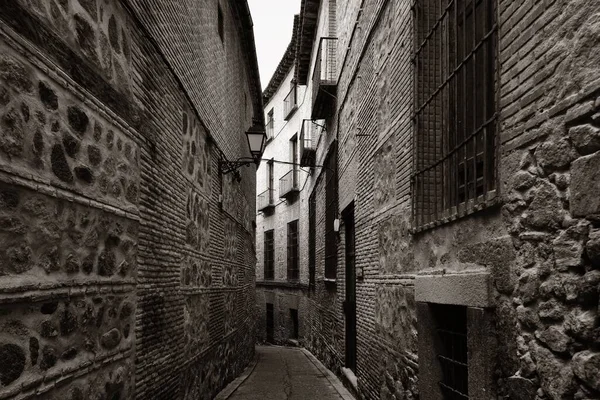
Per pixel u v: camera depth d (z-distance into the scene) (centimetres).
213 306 784
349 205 927
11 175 231
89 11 328
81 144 309
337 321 1083
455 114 404
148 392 442
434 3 487
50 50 272
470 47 392
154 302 461
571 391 240
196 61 660
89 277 319
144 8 437
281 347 1927
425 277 438
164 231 498
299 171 2000
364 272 756
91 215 323
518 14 292
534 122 272
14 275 234
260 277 2570
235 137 1088
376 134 683
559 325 249
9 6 233
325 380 1026
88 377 317
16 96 236
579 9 235
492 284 320
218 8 881
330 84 1155
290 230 2117
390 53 603
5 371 225
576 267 236
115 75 372
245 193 1285
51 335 269
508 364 300
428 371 434
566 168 246
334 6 1250
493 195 321
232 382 977
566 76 244
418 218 482
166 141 508
